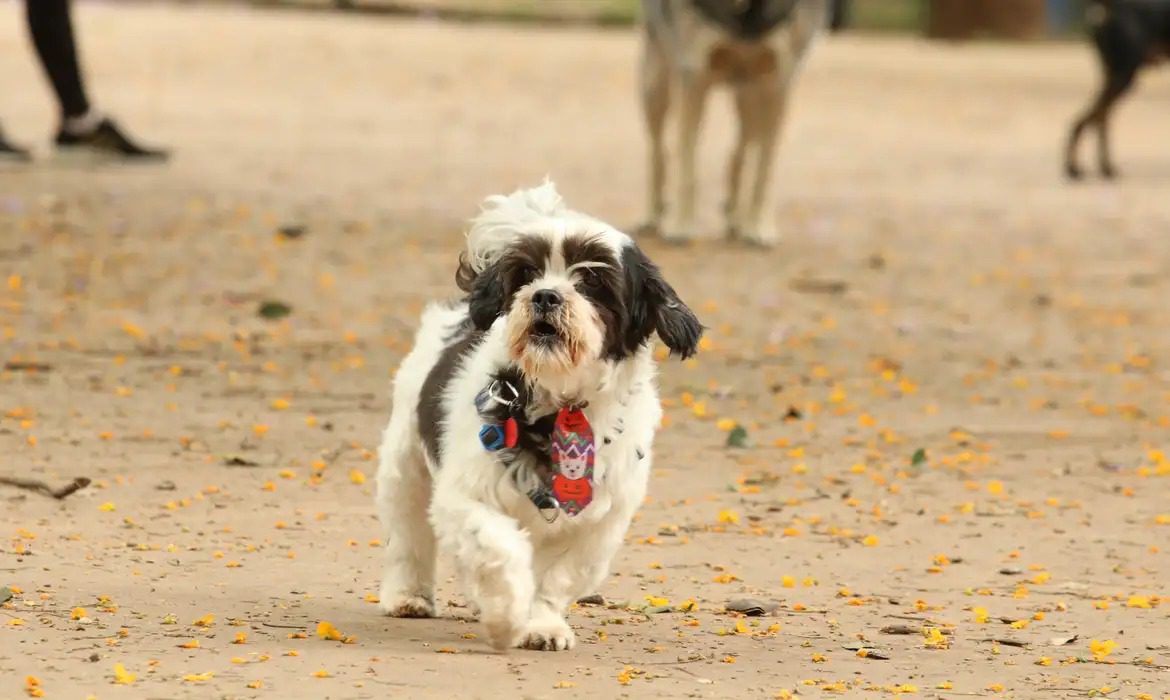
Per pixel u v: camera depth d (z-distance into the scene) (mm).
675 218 23219
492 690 7461
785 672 8109
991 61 56062
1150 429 14859
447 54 46656
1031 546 11141
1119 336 19062
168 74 39906
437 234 22656
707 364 16766
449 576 9906
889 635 8969
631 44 53312
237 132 32062
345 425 13750
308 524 10914
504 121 36562
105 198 23250
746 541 11055
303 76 41188
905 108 43656
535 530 8164
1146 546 11195
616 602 9500
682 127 22906
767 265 22016
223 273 19594
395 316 18125
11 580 9156
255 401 14430
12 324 16812
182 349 16234
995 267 22750
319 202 24516
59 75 26422
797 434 14297
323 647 8094
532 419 8008
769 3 22094
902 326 18891
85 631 8164
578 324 7746
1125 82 32500
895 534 11359
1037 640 8953
